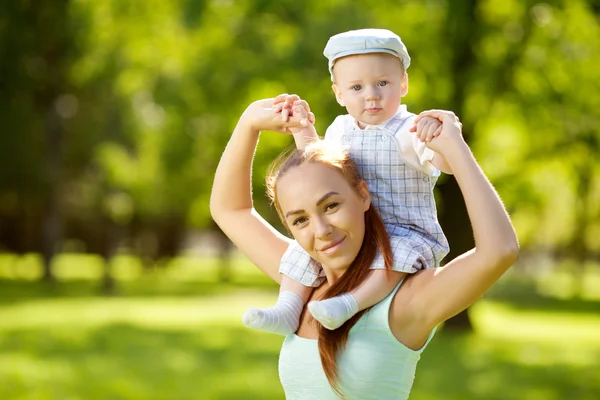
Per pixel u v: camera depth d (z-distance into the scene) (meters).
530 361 20.03
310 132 3.43
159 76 25.44
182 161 28.16
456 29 20.72
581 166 24.08
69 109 40.25
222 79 21.38
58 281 44.62
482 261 2.94
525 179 25.56
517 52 21.53
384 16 20.47
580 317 33.22
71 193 45.44
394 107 3.25
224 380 16.75
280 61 20.31
